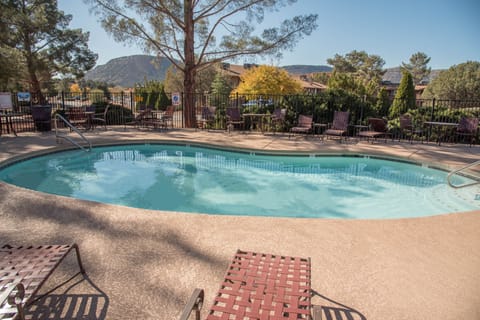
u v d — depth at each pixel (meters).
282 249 3.11
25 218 3.75
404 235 3.46
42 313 2.17
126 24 12.93
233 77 38.78
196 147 9.87
